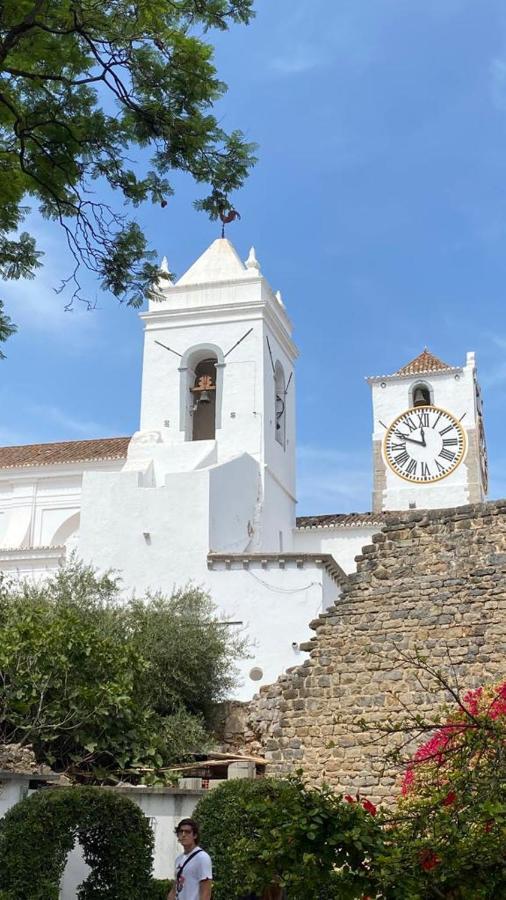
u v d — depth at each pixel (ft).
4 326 51.72
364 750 60.80
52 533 144.25
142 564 106.42
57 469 147.13
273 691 67.82
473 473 162.20
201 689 81.10
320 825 26.78
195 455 128.16
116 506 109.81
